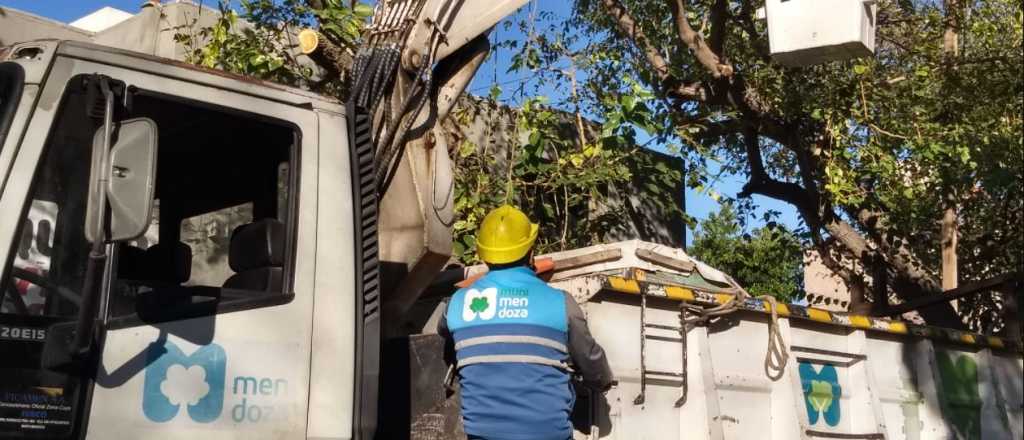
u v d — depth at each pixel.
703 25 10.62
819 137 10.38
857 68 9.47
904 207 10.01
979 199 10.66
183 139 3.87
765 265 12.14
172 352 3.41
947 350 6.30
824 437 5.29
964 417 6.33
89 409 3.21
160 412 3.35
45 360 3.13
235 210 3.98
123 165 3.09
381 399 4.47
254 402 3.54
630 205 10.84
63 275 3.24
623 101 8.45
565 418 4.00
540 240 9.30
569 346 4.07
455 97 4.84
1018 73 9.81
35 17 8.87
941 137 9.56
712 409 4.57
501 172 9.66
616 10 10.55
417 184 4.49
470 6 4.80
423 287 4.51
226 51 8.08
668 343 4.61
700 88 10.46
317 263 3.80
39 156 3.25
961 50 10.41
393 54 4.59
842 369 5.57
